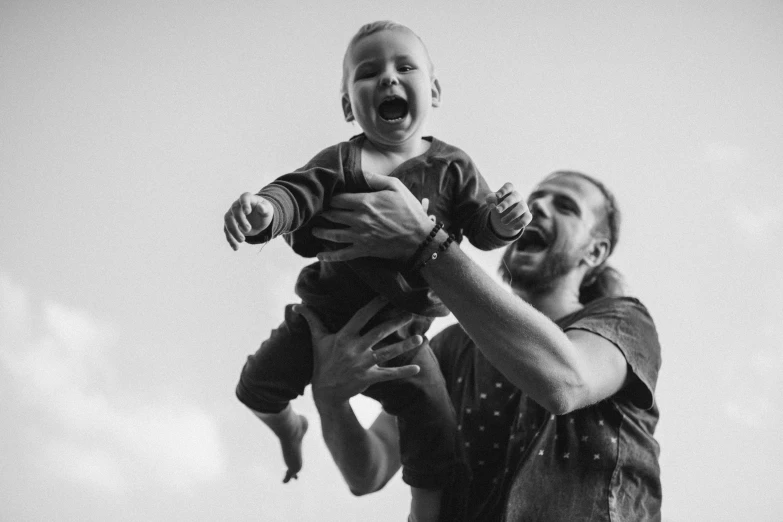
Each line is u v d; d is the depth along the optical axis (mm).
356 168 2072
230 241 1751
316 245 2160
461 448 2553
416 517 2533
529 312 2146
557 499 2381
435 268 2084
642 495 2441
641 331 2510
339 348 2291
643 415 2521
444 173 2125
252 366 2439
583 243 2818
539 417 2520
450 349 2773
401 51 2092
